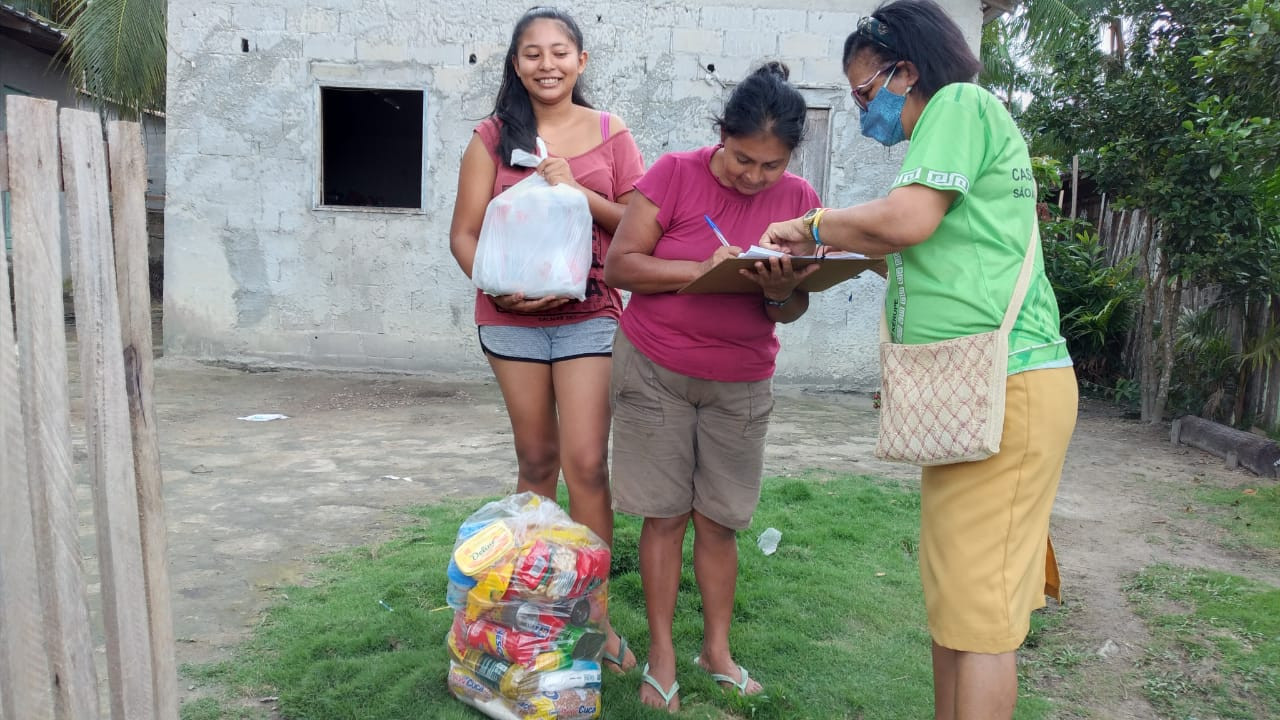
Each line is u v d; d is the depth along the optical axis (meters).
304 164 8.57
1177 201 6.68
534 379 2.85
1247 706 2.81
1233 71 5.92
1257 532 4.52
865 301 8.77
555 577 2.38
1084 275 9.28
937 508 2.07
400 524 4.15
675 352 2.49
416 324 8.77
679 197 2.49
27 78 13.16
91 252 1.62
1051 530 4.53
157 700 1.83
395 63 8.52
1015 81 12.59
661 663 2.64
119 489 1.70
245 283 8.68
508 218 2.63
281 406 7.10
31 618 1.60
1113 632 3.31
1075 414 2.04
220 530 4.00
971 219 1.98
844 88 8.56
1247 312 7.10
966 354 1.96
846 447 6.28
